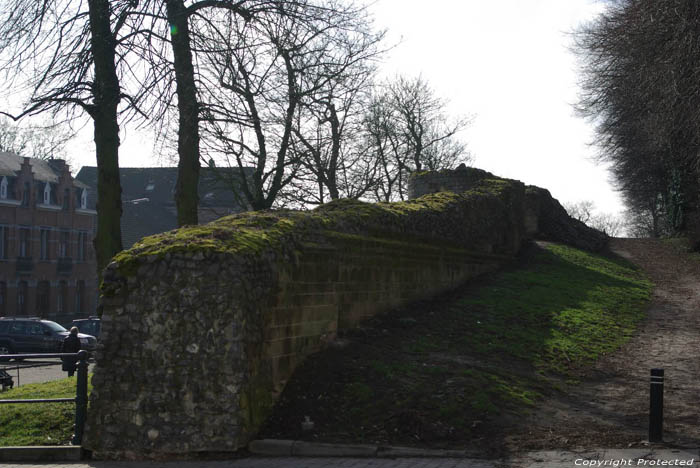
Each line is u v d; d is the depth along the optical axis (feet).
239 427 31.04
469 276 70.23
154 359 31.91
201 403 31.27
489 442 31.71
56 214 201.57
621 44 91.30
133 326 32.32
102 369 32.24
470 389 37.14
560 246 98.17
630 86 99.86
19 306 189.47
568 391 40.42
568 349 48.70
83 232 212.64
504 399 36.96
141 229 232.32
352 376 37.83
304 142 81.15
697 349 51.42
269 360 34.99
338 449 30.73
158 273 32.53
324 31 56.18
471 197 73.15
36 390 42.06
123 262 32.94
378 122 124.67
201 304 31.96
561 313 59.00
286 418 33.99
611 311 63.62
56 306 200.64
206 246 32.50
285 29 52.85
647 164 144.87
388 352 42.60
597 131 151.74
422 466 28.40
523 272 77.61
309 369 38.32
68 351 76.18
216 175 78.74
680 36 74.13
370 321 48.49
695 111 74.02
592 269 85.51
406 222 55.36
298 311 38.47
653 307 68.49
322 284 41.47
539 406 37.01
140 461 31.01
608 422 34.91
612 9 99.25
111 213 49.37
